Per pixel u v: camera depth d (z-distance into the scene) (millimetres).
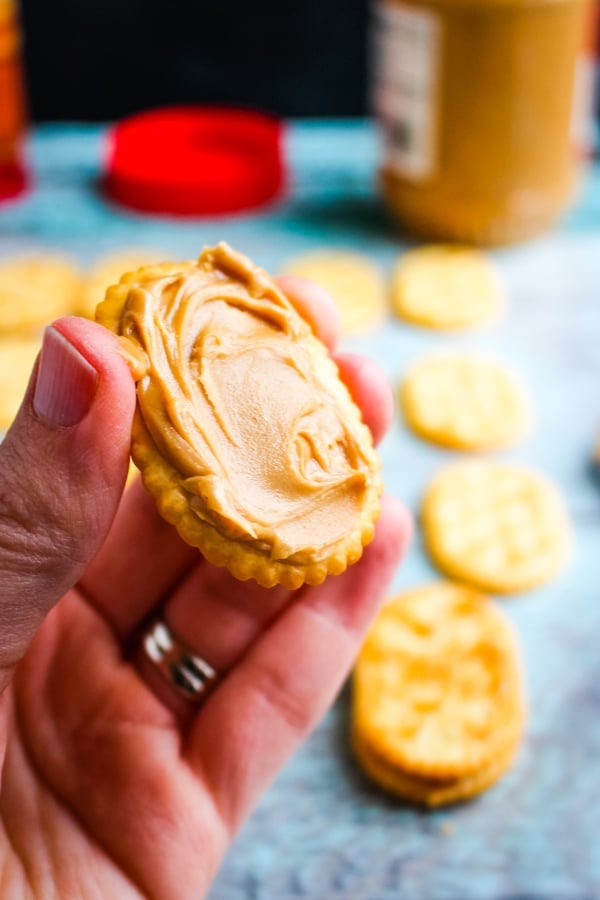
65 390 225
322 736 327
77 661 308
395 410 422
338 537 252
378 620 339
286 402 257
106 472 234
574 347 450
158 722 303
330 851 307
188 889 288
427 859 305
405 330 458
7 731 273
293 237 506
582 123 484
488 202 473
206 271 268
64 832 287
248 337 262
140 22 567
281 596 305
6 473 233
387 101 476
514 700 322
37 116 595
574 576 365
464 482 388
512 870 303
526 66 442
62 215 517
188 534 244
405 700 322
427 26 440
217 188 510
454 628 336
